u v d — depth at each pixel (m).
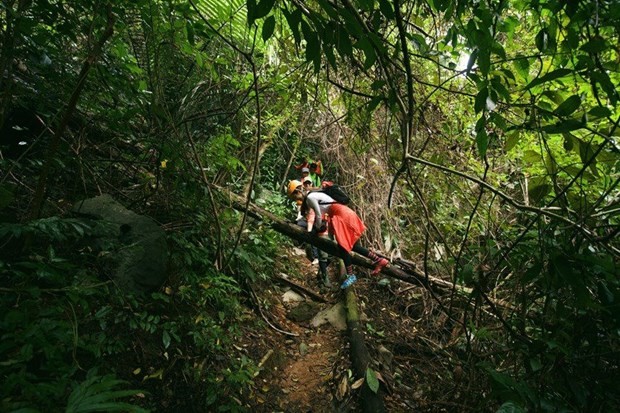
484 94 1.38
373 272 3.99
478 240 3.50
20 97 2.50
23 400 1.29
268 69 3.54
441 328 3.65
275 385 2.83
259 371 2.84
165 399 2.15
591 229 1.74
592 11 1.26
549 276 1.79
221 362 2.59
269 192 5.62
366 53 1.12
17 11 1.80
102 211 2.57
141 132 3.36
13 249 2.05
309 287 4.58
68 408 0.97
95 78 2.44
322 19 1.08
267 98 4.05
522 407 1.52
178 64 3.47
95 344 1.88
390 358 3.25
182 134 3.27
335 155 5.57
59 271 1.98
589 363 1.84
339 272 4.84
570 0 1.21
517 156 2.92
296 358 3.23
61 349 1.59
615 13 1.23
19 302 1.73
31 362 1.59
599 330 1.82
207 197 3.24
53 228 1.76
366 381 2.75
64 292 1.97
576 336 1.84
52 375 1.53
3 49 1.85
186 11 2.09
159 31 2.44
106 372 1.99
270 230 4.21
